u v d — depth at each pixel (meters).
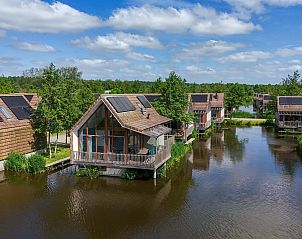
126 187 29.14
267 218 22.69
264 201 25.98
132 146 32.88
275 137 58.50
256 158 41.59
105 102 30.88
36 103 42.41
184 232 20.56
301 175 33.47
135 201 25.91
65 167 35.62
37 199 26.19
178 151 40.62
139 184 30.03
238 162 39.47
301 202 25.72
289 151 45.91
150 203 25.44
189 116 48.78
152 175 31.67
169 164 36.75
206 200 26.19
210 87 121.06
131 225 21.61
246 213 23.55
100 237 20.00
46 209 24.20
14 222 21.98
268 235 20.19
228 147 49.31
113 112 30.72
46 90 36.28
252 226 21.42
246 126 74.69
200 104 64.56
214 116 76.12
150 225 21.58
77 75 103.81
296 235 20.19
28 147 37.38
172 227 21.27
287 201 25.97
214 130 68.25
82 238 19.84
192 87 113.31
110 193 27.59
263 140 55.38
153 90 73.50
